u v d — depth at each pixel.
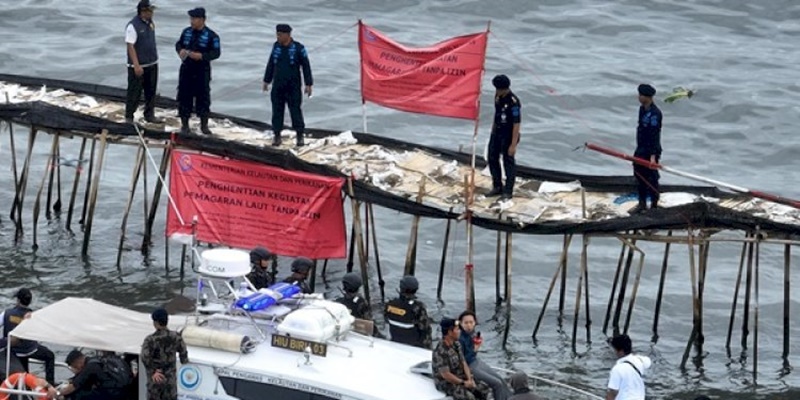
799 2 154.88
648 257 97.00
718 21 152.75
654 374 78.31
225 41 138.50
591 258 96.56
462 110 81.12
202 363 54.25
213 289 58.19
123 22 141.88
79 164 95.31
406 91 82.50
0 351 60.97
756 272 79.44
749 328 85.81
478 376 57.56
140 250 91.12
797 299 90.31
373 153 84.50
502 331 82.94
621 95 129.88
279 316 56.34
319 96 125.44
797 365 79.94
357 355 55.50
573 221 75.56
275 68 82.94
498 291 88.06
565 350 80.38
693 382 77.44
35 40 136.75
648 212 74.25
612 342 57.97
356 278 63.91
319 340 54.38
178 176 80.81
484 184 81.44
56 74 128.62
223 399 54.09
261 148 80.12
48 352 62.28
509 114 77.50
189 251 89.69
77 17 142.38
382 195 78.31
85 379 57.00
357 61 135.12
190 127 86.44
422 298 87.81
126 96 88.50
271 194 79.75
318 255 80.19
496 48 141.75
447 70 81.06
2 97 90.31
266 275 67.38
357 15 149.25
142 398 55.88
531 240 98.88
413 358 56.03
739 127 125.31
